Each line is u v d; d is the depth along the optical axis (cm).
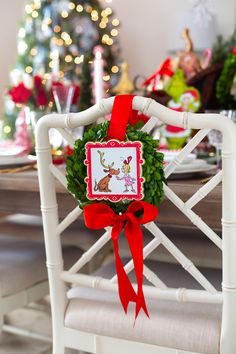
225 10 570
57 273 163
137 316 155
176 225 167
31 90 272
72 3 576
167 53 604
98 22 582
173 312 154
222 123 133
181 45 541
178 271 185
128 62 644
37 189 183
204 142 253
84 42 576
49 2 583
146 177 138
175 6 608
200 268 189
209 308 154
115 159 139
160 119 139
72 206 179
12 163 211
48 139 154
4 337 283
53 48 575
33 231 261
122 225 144
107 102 141
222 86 243
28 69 576
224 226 140
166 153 203
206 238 226
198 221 144
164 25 618
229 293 143
